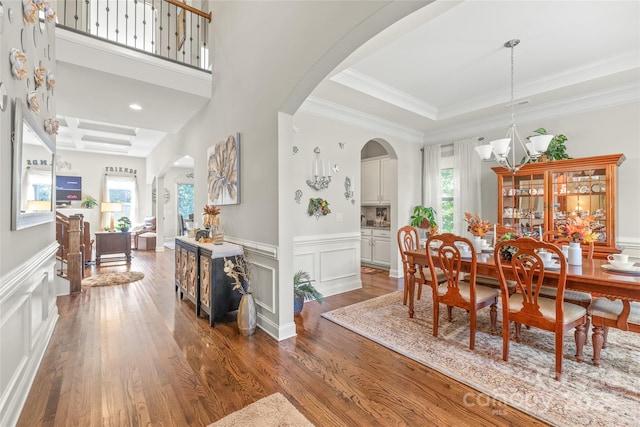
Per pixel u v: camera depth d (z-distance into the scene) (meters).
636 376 2.11
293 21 2.57
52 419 1.71
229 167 3.61
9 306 1.69
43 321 2.55
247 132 3.30
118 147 8.22
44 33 2.59
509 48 3.10
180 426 1.67
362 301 3.92
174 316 3.37
